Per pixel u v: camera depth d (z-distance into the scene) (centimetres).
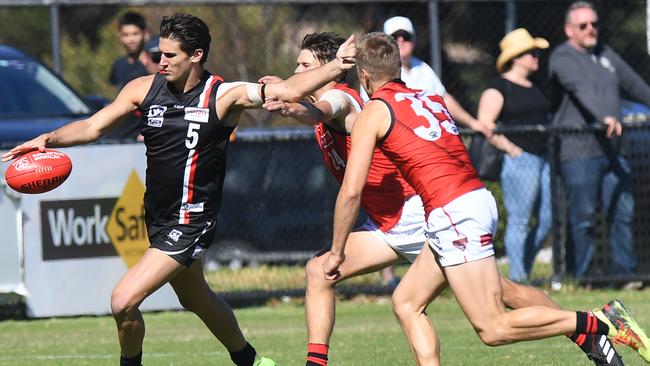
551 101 3994
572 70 3859
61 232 3512
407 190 2227
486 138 3772
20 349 2994
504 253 4503
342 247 1992
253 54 6494
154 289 2094
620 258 3966
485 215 1948
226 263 4278
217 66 6462
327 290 2214
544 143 3834
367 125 1975
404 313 2094
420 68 3481
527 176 3812
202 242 2128
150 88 2112
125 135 3806
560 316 1997
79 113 3975
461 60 6009
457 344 2933
